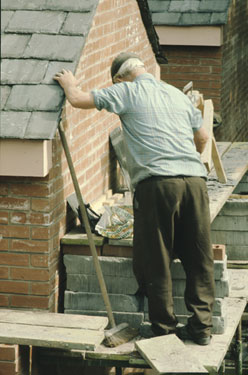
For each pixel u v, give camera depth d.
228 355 6.73
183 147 5.15
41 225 5.38
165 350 5.01
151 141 5.11
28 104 5.12
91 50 6.16
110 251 5.61
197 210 5.15
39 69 5.29
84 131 6.15
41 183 5.32
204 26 10.02
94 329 5.18
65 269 5.82
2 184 5.36
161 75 10.41
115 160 7.16
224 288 5.44
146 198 5.09
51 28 5.48
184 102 5.29
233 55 11.20
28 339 5.02
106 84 6.68
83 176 6.17
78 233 5.76
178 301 5.51
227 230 6.61
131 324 5.56
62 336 5.06
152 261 5.14
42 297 5.47
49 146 5.20
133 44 7.50
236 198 7.07
